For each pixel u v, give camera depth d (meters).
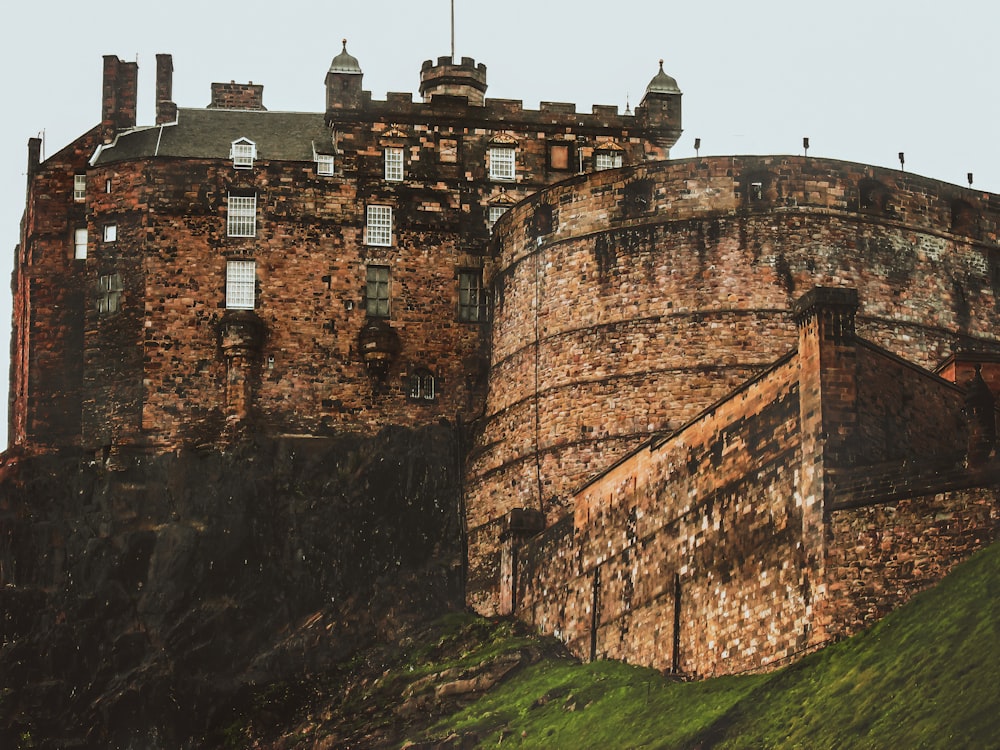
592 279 103.38
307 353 110.62
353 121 114.12
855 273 100.44
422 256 112.81
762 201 101.00
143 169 112.31
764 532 74.56
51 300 113.31
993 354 81.12
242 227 112.06
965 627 63.38
